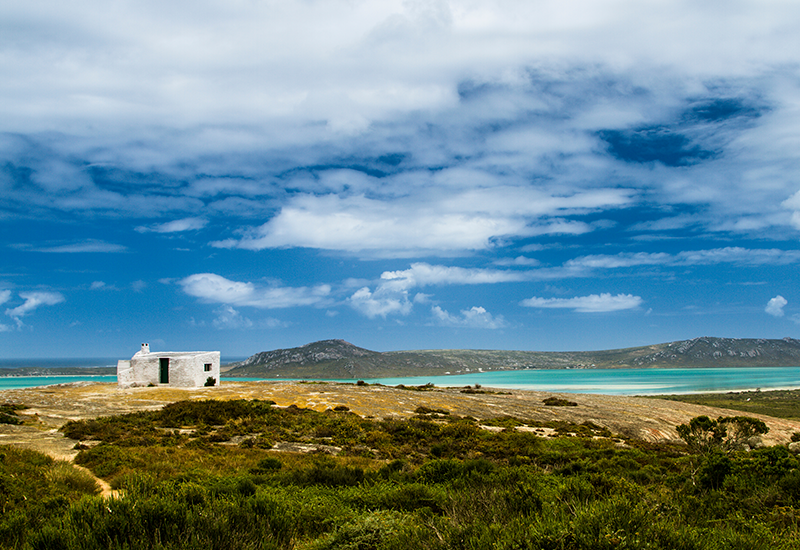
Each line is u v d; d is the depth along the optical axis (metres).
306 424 31.98
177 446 23.95
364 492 12.39
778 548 6.45
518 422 39.12
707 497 9.95
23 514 8.41
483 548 6.16
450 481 13.48
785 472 10.83
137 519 7.05
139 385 56.44
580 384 183.50
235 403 36.66
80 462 18.34
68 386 57.81
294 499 11.66
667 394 131.62
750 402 109.38
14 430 25.84
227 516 7.44
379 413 38.88
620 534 5.89
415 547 6.83
